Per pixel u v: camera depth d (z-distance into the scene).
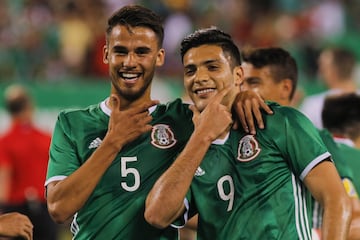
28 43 45.97
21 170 27.05
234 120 14.05
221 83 13.84
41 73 45.00
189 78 14.04
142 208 13.87
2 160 26.83
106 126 14.30
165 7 50.03
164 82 40.50
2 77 44.31
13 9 48.12
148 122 13.52
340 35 49.62
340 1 51.97
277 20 50.72
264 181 13.62
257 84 17.53
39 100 40.00
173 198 13.16
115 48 13.87
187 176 13.23
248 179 13.67
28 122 27.31
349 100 18.58
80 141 14.25
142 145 14.14
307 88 41.16
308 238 13.79
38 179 27.19
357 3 52.03
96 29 48.22
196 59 13.88
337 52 26.55
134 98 14.13
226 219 13.67
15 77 44.59
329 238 12.96
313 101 26.62
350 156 17.61
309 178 13.56
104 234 13.91
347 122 18.52
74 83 41.62
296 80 17.95
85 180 13.25
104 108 14.47
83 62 45.25
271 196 13.58
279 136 13.73
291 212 13.60
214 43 13.93
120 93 14.13
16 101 27.05
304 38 49.38
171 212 13.21
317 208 16.55
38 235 27.28
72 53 46.28
